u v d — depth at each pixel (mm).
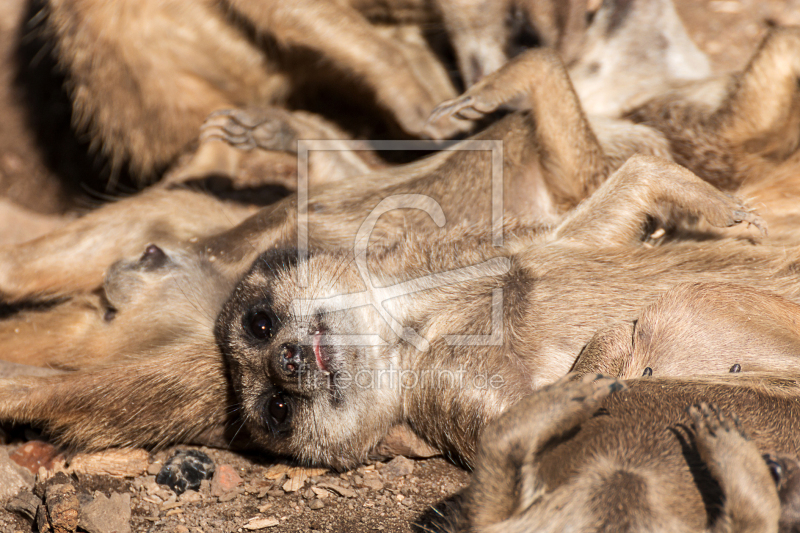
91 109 6078
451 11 5449
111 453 4246
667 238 4312
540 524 2324
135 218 5074
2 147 6488
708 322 3412
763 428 2740
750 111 4492
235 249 4648
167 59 5688
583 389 2609
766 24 6367
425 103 5375
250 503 3912
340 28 5324
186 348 4383
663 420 2662
